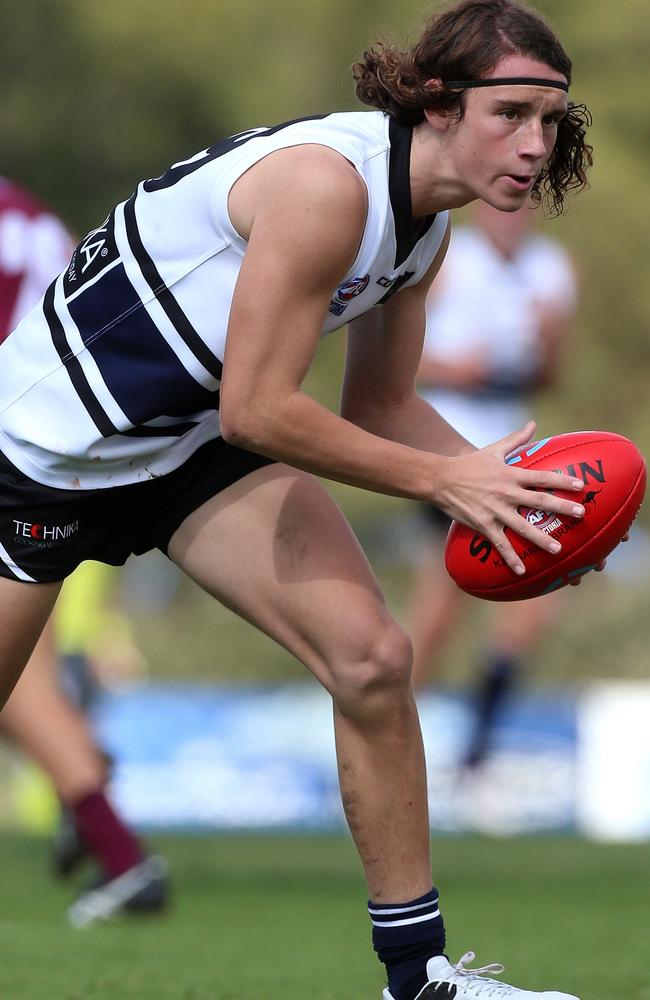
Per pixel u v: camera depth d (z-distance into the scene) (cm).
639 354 8038
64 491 1215
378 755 1160
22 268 1933
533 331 3131
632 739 3681
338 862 2689
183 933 1836
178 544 1233
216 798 3753
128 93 8069
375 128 1127
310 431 1103
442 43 1098
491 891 2292
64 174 8062
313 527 1184
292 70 8031
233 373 1101
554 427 7712
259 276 1087
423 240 1166
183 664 5691
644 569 7156
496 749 3634
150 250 1174
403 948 1176
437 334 3105
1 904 2119
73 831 2200
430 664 3209
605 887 2342
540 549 1156
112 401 1188
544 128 1109
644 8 7988
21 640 1245
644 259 7975
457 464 1140
